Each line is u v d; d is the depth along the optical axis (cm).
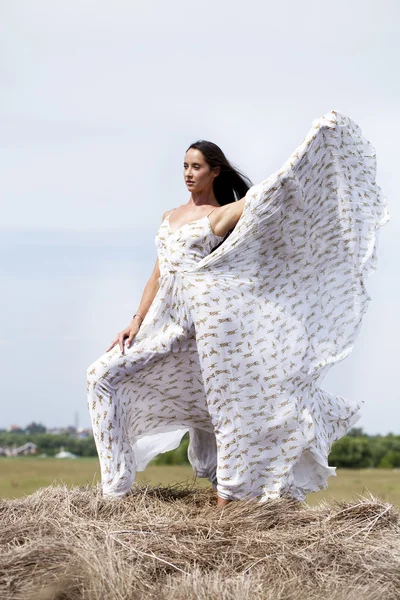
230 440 715
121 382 726
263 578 550
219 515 649
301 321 737
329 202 735
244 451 716
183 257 724
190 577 532
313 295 745
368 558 574
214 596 511
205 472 791
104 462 709
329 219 738
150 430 775
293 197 710
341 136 722
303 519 645
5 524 614
